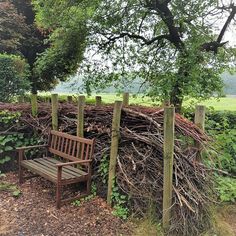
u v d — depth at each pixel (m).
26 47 13.96
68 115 5.04
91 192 4.21
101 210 3.86
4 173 5.08
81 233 3.38
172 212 3.47
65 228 3.46
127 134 3.94
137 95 7.83
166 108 3.38
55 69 10.71
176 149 3.60
